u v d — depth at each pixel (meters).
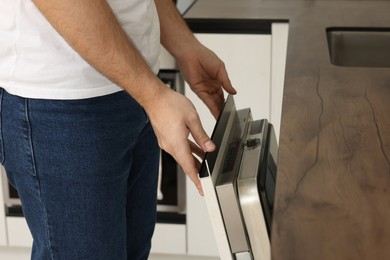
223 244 1.06
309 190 0.92
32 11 1.23
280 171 0.98
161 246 2.60
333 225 0.82
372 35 2.07
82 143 1.31
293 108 1.25
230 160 1.16
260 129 1.39
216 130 1.21
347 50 2.08
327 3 2.44
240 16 2.29
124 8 1.32
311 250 0.77
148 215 1.70
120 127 1.36
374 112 1.22
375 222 0.83
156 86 1.21
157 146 1.64
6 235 2.64
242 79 2.35
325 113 1.22
